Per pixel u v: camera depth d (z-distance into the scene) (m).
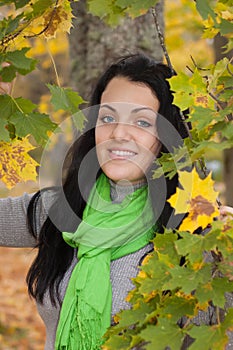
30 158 2.96
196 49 10.52
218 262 2.40
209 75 2.88
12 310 10.25
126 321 2.55
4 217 3.88
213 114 2.44
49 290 3.51
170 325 2.36
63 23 2.93
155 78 3.38
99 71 6.34
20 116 2.70
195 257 2.31
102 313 3.30
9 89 3.11
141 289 2.47
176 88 2.64
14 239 3.91
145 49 6.29
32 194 3.93
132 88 3.39
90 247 3.41
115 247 3.44
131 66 3.43
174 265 2.51
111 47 6.29
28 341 9.31
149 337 2.33
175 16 10.07
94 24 6.33
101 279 3.36
